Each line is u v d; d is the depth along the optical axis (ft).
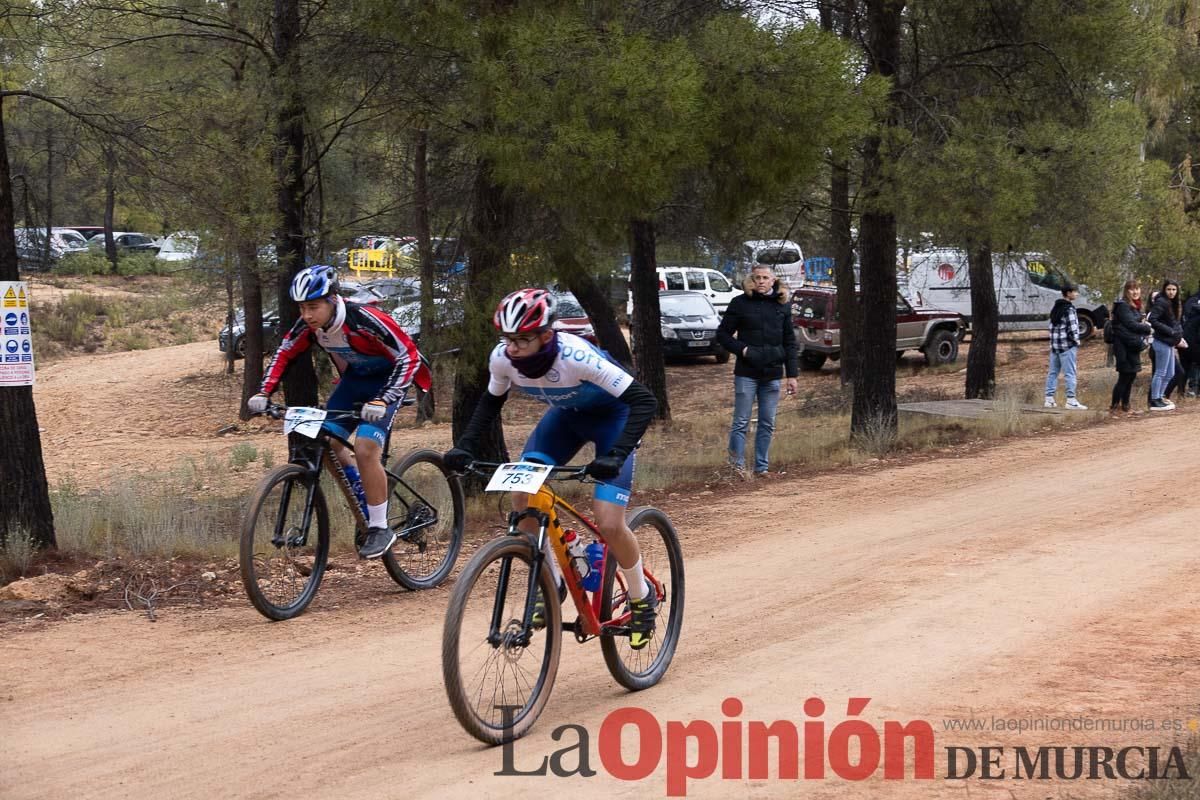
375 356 23.27
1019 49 45.42
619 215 33.01
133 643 21.17
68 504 32.48
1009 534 29.50
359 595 25.12
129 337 111.24
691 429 63.26
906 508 33.88
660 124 30.86
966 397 65.36
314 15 39.01
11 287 26.76
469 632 15.65
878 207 42.11
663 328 95.50
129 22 38.63
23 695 18.15
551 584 16.60
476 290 35.12
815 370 93.97
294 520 23.44
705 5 39.55
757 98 34.27
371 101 38.45
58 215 142.72
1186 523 29.96
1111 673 18.37
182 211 33.35
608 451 16.55
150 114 33.58
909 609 22.56
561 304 86.63
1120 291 58.29
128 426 76.23
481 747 15.72
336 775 14.75
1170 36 62.44
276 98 37.91
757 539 30.22
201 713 17.21
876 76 36.70
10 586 24.66
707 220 51.31
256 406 23.07
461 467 16.84
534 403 80.79
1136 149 47.80
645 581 17.79
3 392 26.78
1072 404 57.36
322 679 18.88
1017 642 20.20
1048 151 42.65
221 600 24.52
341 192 49.19
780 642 20.62
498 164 31.48
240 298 83.46
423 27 32.48
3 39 32.58
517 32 31.55
